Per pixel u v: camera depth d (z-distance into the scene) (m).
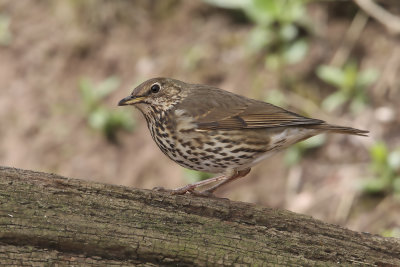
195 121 7.33
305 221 6.15
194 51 14.55
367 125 12.41
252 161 7.55
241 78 13.77
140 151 13.88
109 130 14.30
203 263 5.60
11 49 16.09
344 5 13.85
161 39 15.22
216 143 7.34
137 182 13.42
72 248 5.33
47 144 14.54
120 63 15.17
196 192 6.75
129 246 5.43
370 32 13.52
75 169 14.01
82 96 15.09
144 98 7.62
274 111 7.52
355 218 11.13
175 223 5.72
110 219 5.52
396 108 12.48
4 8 16.75
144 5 15.64
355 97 12.85
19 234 5.19
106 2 15.74
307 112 12.95
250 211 6.04
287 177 12.34
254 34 14.03
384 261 6.10
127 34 15.49
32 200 5.38
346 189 11.59
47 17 16.36
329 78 12.84
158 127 7.62
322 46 13.53
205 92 7.75
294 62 13.48
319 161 12.38
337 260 6.00
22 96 15.38
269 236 5.93
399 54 13.01
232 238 5.77
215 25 14.90
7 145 14.73
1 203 5.27
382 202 11.18
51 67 15.64
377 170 11.41
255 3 13.67
